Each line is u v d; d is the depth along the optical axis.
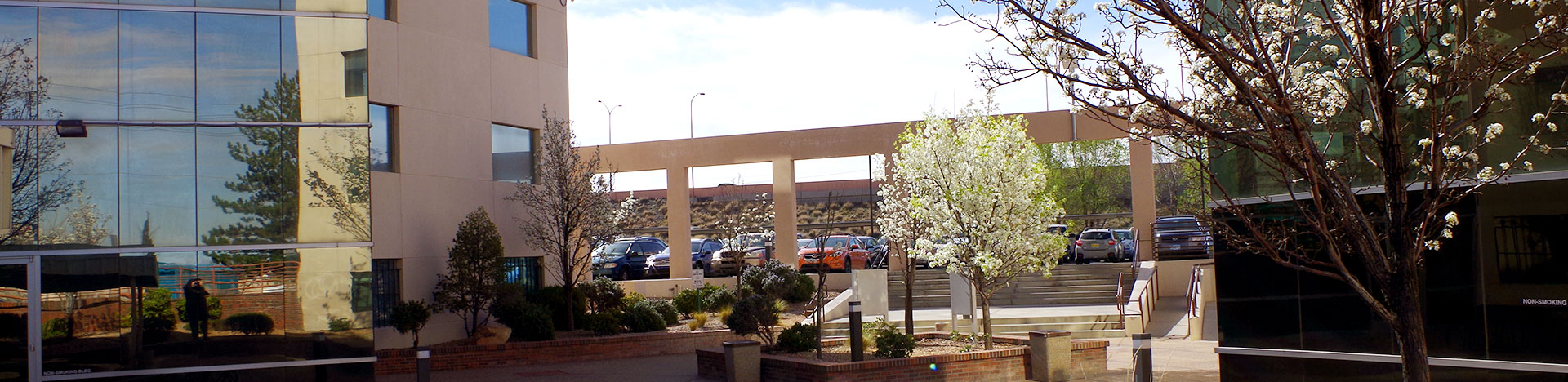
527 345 21.39
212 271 14.70
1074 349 17.84
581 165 24.84
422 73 22.67
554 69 26.97
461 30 23.91
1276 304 12.91
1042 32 7.74
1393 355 11.82
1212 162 13.57
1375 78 7.28
